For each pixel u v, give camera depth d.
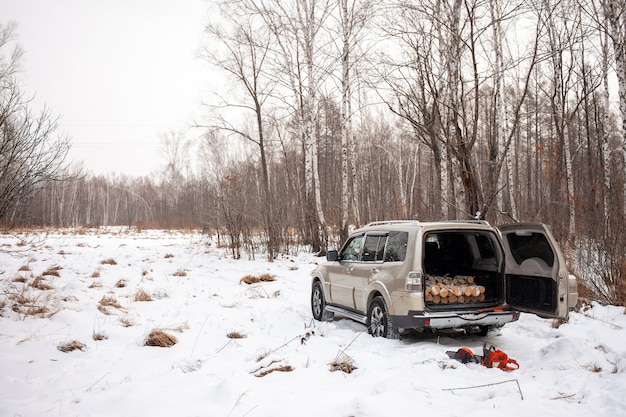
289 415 4.08
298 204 22.22
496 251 6.96
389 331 6.84
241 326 8.20
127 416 4.23
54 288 10.45
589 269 10.38
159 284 12.42
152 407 4.40
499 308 6.82
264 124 24.91
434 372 5.27
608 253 10.06
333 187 35.59
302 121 21.36
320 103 21.86
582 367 5.54
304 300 10.78
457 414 4.07
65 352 6.45
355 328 7.97
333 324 8.18
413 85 10.17
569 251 11.34
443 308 6.58
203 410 4.30
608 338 6.99
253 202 18.83
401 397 4.36
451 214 15.43
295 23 20.09
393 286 6.79
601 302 9.84
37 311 8.30
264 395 4.62
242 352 6.44
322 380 5.12
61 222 63.81
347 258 8.54
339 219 20.88
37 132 8.95
